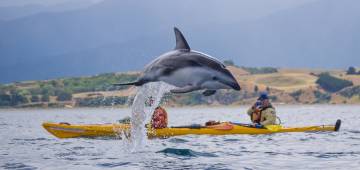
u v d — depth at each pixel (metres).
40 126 49.25
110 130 27.05
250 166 17.33
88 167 17.25
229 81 16.08
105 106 162.00
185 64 15.95
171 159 18.98
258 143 24.22
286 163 18.02
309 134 28.16
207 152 20.89
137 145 22.12
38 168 17.23
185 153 20.38
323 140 25.66
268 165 17.58
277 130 28.41
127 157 19.52
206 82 15.91
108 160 18.83
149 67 16.19
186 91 15.87
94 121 65.50
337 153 20.81
